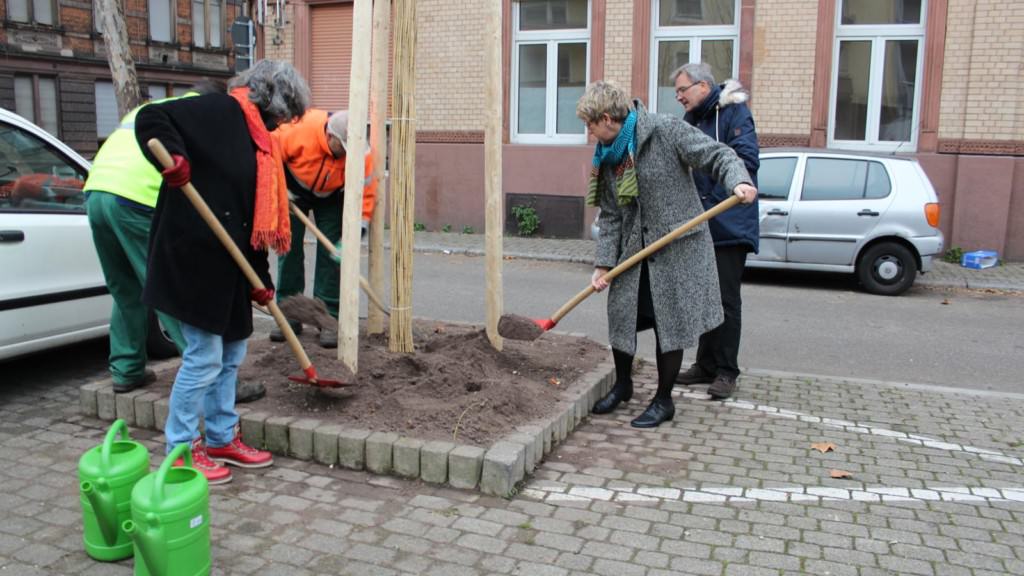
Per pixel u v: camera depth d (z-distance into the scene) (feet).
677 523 11.53
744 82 41.75
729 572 10.23
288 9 52.31
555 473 13.19
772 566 10.40
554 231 46.26
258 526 11.21
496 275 16.48
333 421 13.70
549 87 46.93
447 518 11.54
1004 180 37.88
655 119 14.40
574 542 10.93
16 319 15.96
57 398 16.62
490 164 16.02
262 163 11.75
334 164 16.72
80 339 17.60
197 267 11.28
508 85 47.37
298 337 18.08
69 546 10.61
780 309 28.55
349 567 10.22
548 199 46.11
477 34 46.42
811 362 21.57
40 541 10.71
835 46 40.91
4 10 89.45
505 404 14.07
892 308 29.09
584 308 28.32
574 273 36.37
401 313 16.29
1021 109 37.45
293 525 11.27
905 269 31.27
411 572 10.12
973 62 37.86
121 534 10.22
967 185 38.45
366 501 12.03
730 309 17.08
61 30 95.61
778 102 41.42
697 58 43.73
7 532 10.93
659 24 44.09
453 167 47.93
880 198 31.45
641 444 14.53
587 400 15.81
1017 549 10.93
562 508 11.94
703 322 14.93
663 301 14.80
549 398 15.10
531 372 16.43
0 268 15.61
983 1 37.29
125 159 13.93
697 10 43.39
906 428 15.71
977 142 38.22
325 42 52.39
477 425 13.33
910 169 31.65
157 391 15.25
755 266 32.99
